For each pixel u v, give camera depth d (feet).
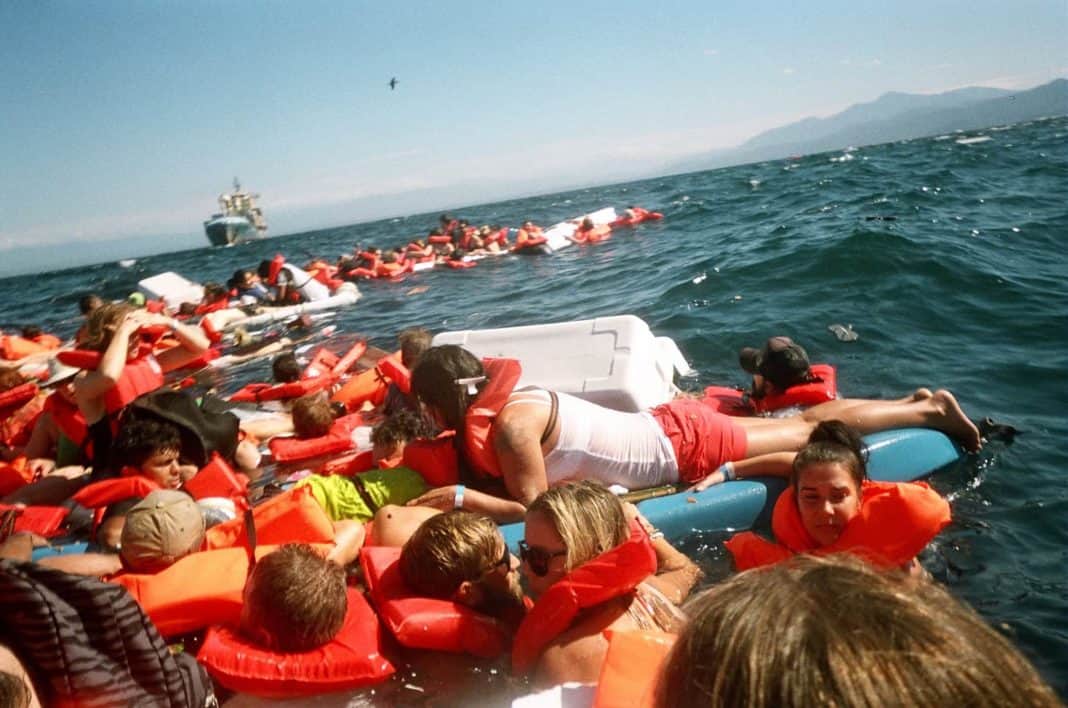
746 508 15.80
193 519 13.03
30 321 81.61
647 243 64.54
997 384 21.49
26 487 19.94
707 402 21.16
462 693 11.02
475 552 11.88
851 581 3.41
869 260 34.17
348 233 269.03
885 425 17.13
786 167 167.22
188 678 9.74
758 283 35.24
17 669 8.44
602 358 19.81
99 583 9.05
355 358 33.42
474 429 15.46
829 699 2.93
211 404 23.47
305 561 11.19
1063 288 28.94
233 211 382.01
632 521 13.39
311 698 10.94
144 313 20.53
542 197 359.87
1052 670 10.57
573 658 10.28
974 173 73.20
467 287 56.85
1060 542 13.64
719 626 3.34
